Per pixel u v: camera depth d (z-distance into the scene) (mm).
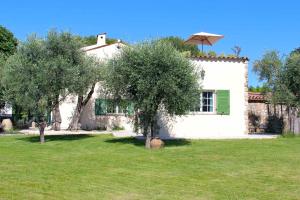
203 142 18781
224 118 22844
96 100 28703
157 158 13992
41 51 18969
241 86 23109
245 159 13828
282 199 8641
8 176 10648
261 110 26531
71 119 29547
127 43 16812
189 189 9477
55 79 18547
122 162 13117
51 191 9039
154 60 15898
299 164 12867
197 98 16906
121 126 28844
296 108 22500
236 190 9422
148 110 16375
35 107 18922
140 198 8633
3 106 28172
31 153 15398
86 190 9219
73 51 19484
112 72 16656
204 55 22594
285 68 22516
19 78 18469
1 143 19125
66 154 15102
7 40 34094
